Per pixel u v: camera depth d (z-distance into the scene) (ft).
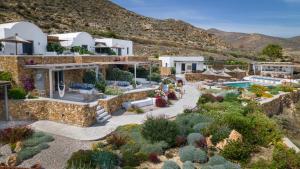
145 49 262.67
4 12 233.14
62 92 80.23
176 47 306.55
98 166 43.45
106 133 59.06
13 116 67.51
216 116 68.59
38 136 55.11
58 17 295.28
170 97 99.71
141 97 93.71
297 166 46.11
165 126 55.21
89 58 100.01
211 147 53.01
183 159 47.73
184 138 54.80
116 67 119.65
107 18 384.27
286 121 96.58
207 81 161.89
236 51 373.81
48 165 44.80
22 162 45.44
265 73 210.59
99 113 70.59
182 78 166.61
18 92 69.31
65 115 65.57
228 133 55.11
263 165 46.37
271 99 108.78
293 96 135.64
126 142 53.16
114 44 141.28
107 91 88.48
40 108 67.97
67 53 109.81
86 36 128.47
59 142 53.62
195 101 97.19
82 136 57.00
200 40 424.05
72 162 43.42
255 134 57.72
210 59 250.98
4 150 49.52
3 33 86.58
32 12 275.59
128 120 70.33
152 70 141.38
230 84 158.71
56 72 86.84
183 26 473.26
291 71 206.80
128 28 370.53
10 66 73.36
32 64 76.48
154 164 46.55
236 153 49.16
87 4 404.98
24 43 92.53
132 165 45.47
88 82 98.53
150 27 414.41
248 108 80.94
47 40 112.57
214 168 43.39
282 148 52.16
